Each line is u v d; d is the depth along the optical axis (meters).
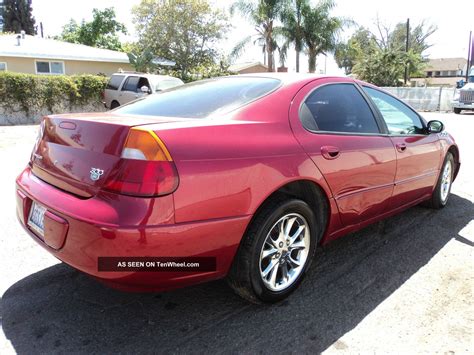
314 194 2.92
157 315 2.64
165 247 2.11
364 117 3.39
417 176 3.93
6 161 7.30
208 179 2.22
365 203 3.28
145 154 2.09
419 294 2.91
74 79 16.19
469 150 8.66
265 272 2.66
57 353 2.27
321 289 2.97
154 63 23.52
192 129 2.29
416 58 35.56
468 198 5.18
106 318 2.60
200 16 27.64
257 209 2.46
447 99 24.48
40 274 3.14
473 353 2.30
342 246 3.72
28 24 48.19
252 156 2.43
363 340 2.41
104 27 41.69
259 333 2.47
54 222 2.29
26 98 14.91
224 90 3.06
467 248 3.67
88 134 2.32
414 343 2.39
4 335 2.41
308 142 2.79
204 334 2.46
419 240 3.85
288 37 28.00
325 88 3.17
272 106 2.78
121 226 2.02
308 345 2.37
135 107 3.20
